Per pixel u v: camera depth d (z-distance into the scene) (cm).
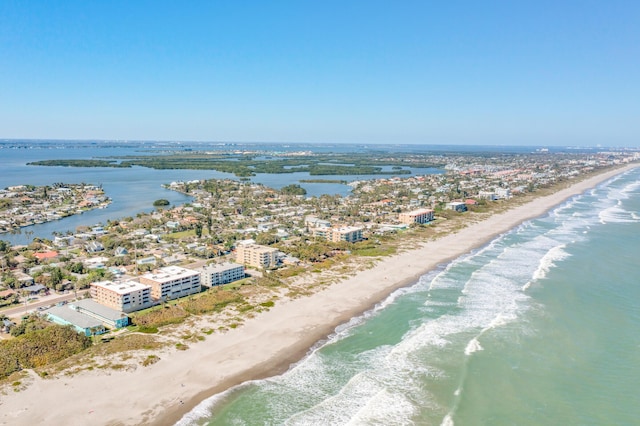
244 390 9169
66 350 10375
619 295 14050
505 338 11212
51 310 12812
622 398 8819
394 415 8356
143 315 12556
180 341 11162
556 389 9125
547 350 10638
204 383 9406
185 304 13325
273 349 10881
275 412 8481
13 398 8688
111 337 11406
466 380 9406
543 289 14600
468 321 12288
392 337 11494
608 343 10962
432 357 10412
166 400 8812
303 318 12675
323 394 9044
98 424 8081
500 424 8094
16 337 11038
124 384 9275
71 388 9075
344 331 11862
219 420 8256
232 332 11725
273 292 14612
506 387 9188
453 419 8200
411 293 14625
